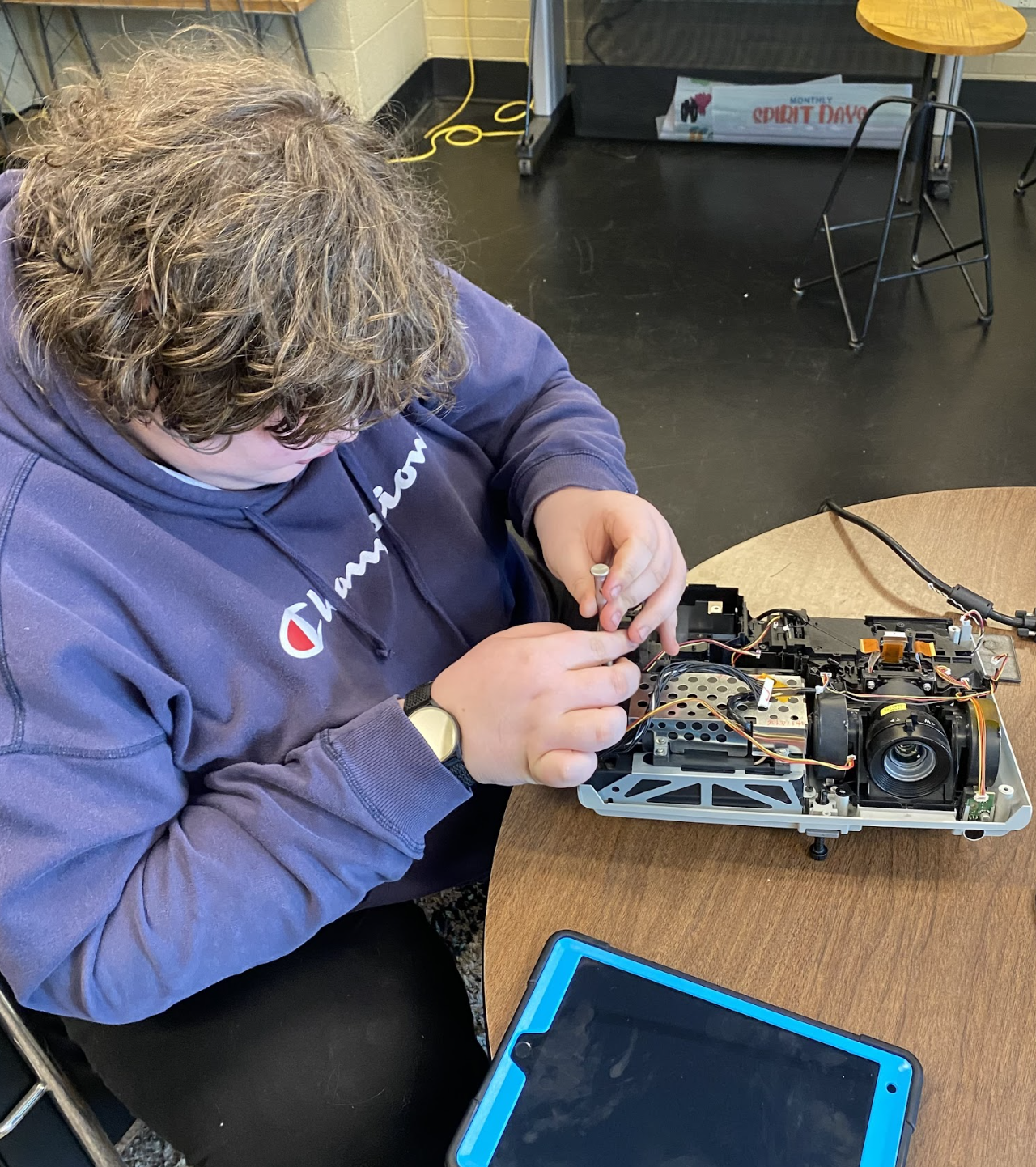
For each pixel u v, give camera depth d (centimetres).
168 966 59
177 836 63
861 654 70
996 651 77
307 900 63
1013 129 305
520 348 93
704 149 313
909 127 208
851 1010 60
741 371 225
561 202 292
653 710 66
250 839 62
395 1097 72
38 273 54
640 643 70
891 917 64
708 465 202
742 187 292
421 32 337
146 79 58
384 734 63
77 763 57
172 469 64
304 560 72
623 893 66
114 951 58
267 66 59
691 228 275
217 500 67
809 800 67
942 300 240
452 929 111
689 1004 59
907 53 291
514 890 67
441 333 58
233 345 49
